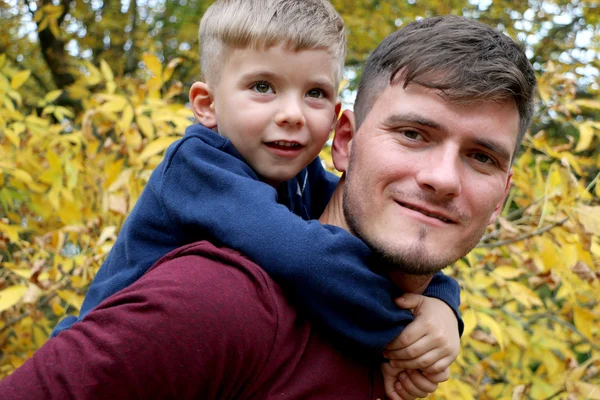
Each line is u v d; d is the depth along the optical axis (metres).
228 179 1.16
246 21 1.39
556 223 2.08
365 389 1.14
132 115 2.26
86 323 0.93
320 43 1.41
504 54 1.15
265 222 1.08
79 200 2.46
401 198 1.12
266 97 1.40
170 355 0.89
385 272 1.21
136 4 4.86
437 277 1.40
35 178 2.55
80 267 2.04
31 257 2.34
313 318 1.08
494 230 2.54
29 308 2.14
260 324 0.97
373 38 4.43
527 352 2.51
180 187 1.19
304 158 1.44
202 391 0.94
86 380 0.86
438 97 1.12
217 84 1.47
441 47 1.12
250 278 1.01
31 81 4.53
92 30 4.61
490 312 2.32
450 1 4.35
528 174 2.39
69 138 2.43
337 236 1.09
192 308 0.92
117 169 2.12
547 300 2.71
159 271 0.99
